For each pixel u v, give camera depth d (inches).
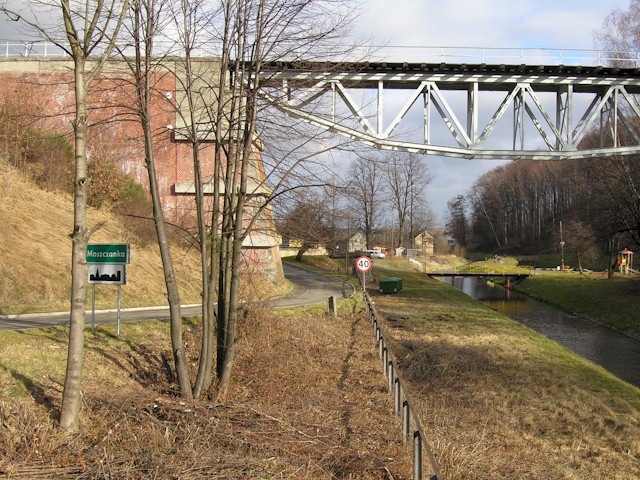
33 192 995.9
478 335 930.7
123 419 310.3
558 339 1133.7
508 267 2586.1
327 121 450.3
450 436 381.1
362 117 449.1
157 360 471.2
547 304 1774.1
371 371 547.8
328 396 438.6
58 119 893.8
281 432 327.9
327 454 307.0
